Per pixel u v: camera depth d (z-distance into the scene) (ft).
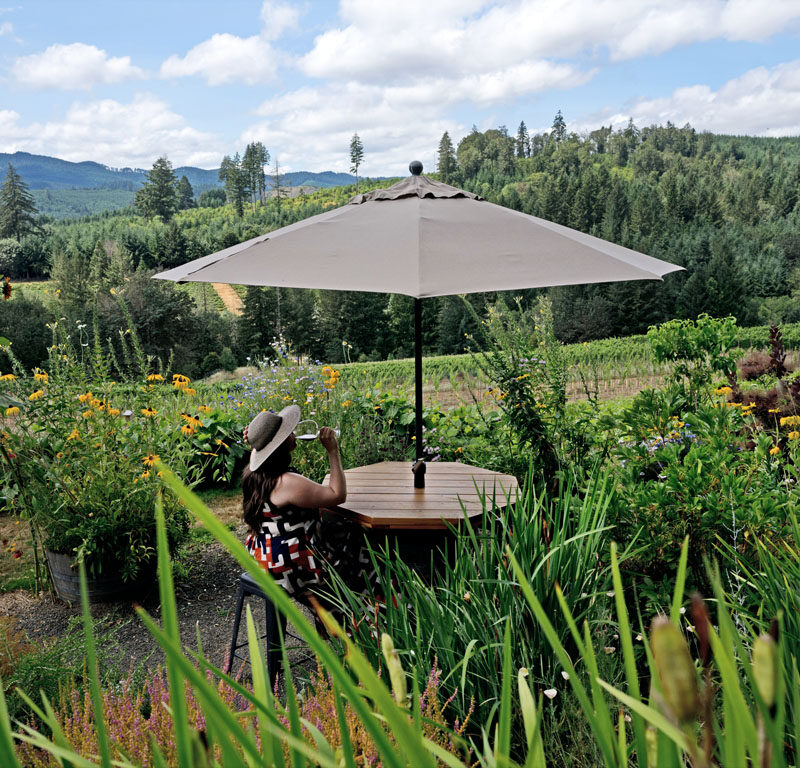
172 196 618.44
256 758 1.66
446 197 11.72
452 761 2.05
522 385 14.53
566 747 6.66
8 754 1.32
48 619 13.91
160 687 6.72
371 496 12.39
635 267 9.96
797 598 6.68
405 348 278.26
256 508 10.46
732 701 1.26
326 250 10.03
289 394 21.52
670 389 16.56
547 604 7.97
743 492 10.53
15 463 14.26
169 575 1.36
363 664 1.34
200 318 219.61
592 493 10.18
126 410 15.44
